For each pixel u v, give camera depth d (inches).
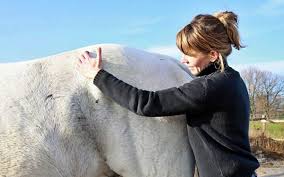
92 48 119.1
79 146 109.3
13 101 110.8
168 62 120.3
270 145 714.8
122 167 110.5
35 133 108.4
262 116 1198.9
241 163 107.0
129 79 113.2
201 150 108.7
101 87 109.2
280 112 1360.7
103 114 110.2
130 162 109.9
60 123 109.1
